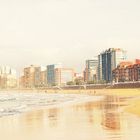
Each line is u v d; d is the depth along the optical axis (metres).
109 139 21.78
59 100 109.00
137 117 38.09
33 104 82.38
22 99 131.38
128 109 52.22
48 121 37.12
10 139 23.50
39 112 52.03
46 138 23.50
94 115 43.91
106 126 29.98
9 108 64.62
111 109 55.75
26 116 44.34
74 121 36.16
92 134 24.50
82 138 22.73
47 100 110.88
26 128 30.38
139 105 60.53
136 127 28.12
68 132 26.39
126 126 29.12
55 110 56.38
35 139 23.27
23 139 23.42
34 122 36.09
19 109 60.50
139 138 21.84
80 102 89.81
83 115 44.44
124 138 22.00
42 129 29.27
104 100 102.62
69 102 91.12
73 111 53.03
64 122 35.41
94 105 71.69
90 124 32.28
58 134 25.34
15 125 33.16
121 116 40.06
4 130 28.92
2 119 40.03
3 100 124.94
